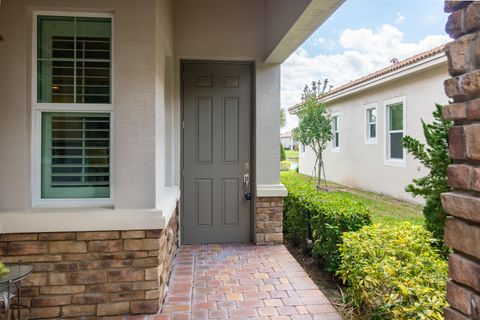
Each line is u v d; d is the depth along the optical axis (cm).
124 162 260
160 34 293
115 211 255
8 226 243
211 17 415
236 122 439
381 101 865
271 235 434
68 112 268
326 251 349
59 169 269
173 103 415
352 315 245
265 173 430
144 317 252
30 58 257
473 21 93
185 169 434
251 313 259
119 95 259
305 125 965
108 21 271
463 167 96
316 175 1198
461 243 97
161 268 269
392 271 208
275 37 362
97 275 253
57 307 250
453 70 101
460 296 97
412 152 278
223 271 344
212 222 441
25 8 252
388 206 705
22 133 253
